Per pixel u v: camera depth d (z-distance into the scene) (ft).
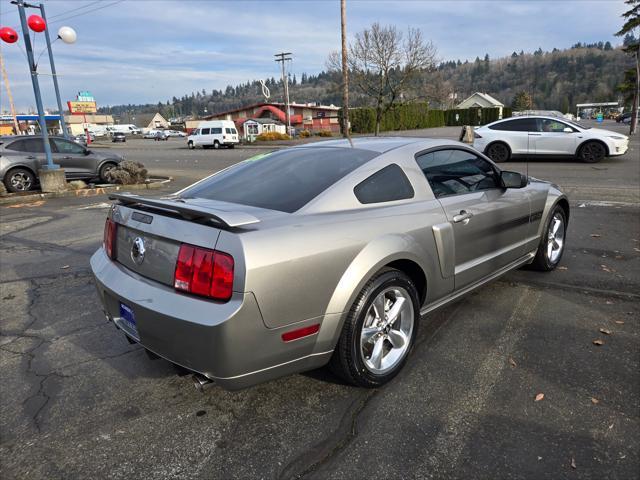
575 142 47.73
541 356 10.33
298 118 229.04
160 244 8.14
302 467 7.30
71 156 42.55
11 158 38.83
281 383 9.62
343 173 9.64
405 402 8.84
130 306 8.25
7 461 7.59
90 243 21.57
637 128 120.37
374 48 104.32
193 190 10.75
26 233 24.02
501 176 12.72
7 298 14.76
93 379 9.97
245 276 7.11
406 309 9.73
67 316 13.30
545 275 15.48
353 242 8.46
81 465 7.47
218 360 7.28
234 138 121.70
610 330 11.44
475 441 7.73
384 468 7.22
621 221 22.74
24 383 9.86
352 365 8.65
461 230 10.93
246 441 7.93
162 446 7.86
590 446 7.54
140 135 306.96
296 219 8.23
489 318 12.31
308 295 7.83
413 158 10.72
